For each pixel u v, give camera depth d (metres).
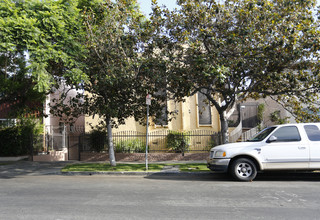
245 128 21.17
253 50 10.73
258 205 5.82
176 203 6.04
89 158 15.70
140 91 12.34
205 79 10.98
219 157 8.98
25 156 16.56
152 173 11.04
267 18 10.66
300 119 12.44
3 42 9.40
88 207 5.73
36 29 9.81
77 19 11.88
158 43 11.52
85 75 10.52
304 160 8.60
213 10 11.26
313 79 11.59
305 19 10.79
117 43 11.41
